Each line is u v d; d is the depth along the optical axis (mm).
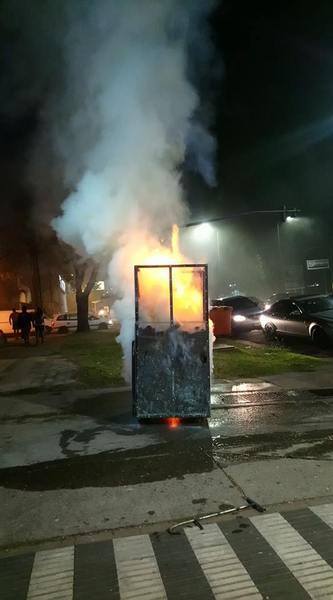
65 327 31797
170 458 5184
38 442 5910
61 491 4500
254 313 18047
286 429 5996
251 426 6176
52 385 9383
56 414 7148
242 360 11297
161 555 3432
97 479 4730
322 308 13930
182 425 6312
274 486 4398
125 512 4047
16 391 9023
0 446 5832
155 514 3994
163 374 6188
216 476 4668
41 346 18672
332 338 12547
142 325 6203
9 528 3879
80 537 3707
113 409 7242
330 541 3508
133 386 6375
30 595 3070
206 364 6172
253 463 4945
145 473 4820
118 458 5250
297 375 9281
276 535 3613
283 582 3086
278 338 15023
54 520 3971
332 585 3037
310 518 3832
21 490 4562
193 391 6160
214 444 5555
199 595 3002
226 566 3273
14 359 14352
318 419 6383
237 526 3760
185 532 3707
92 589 3107
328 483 4414
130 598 3008
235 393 8016
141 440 5793
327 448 5270
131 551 3492
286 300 14789
